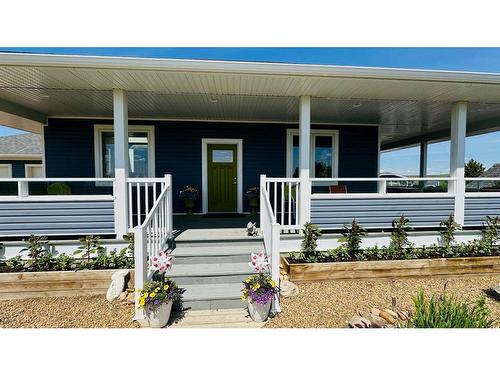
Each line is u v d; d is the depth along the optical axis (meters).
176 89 4.60
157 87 4.48
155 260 3.21
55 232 4.33
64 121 6.94
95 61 3.58
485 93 4.77
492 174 14.74
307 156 4.86
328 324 3.08
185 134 7.28
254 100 5.34
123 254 4.05
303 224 4.80
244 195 7.51
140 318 3.12
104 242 4.30
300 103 4.96
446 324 2.60
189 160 7.32
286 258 4.37
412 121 7.45
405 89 4.59
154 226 3.70
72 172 6.99
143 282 3.18
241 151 7.44
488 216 5.02
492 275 4.34
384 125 8.05
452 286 4.02
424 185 10.20
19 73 3.88
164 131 7.21
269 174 7.57
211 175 7.43
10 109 5.53
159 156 7.21
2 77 4.04
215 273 3.74
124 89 4.54
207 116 6.93
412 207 5.03
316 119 7.23
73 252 4.16
